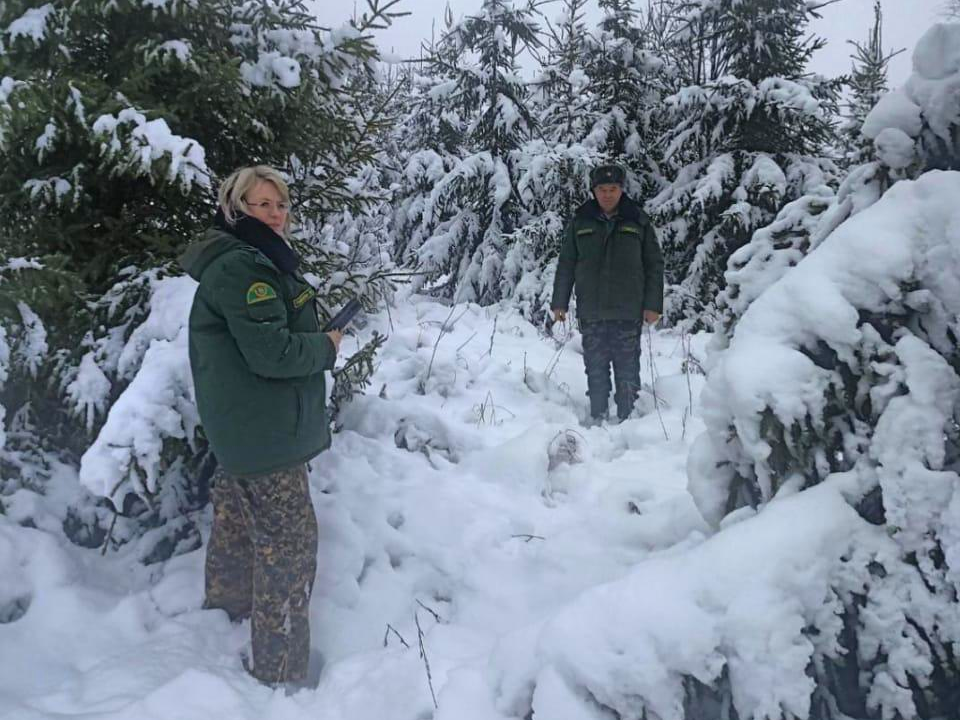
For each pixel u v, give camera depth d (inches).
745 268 118.2
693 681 74.5
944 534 78.0
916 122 97.1
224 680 95.0
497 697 84.0
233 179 92.5
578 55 382.6
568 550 127.1
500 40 360.8
